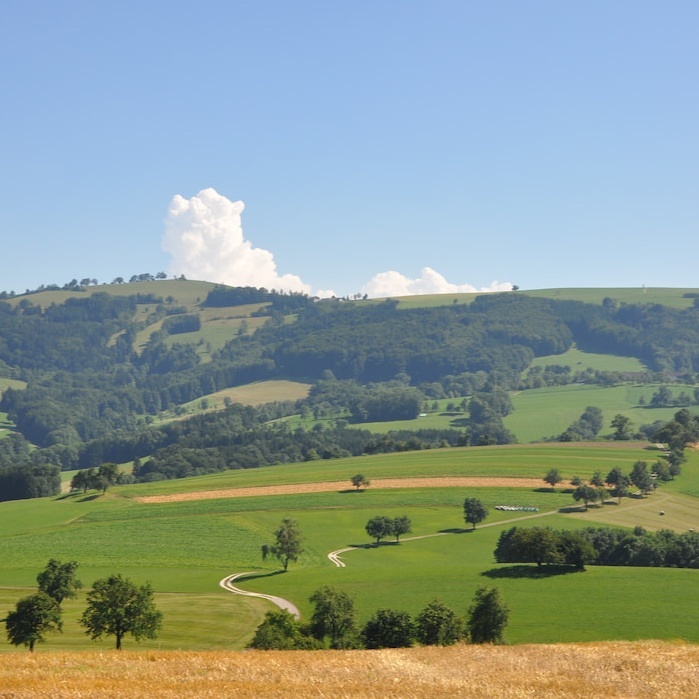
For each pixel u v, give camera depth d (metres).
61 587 120.31
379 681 39.94
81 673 39.28
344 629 85.50
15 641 84.38
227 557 157.12
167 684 37.06
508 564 138.12
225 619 105.19
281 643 77.75
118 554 159.12
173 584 134.38
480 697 37.28
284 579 135.12
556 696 38.28
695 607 105.94
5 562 154.00
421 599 113.69
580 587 118.06
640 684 41.38
